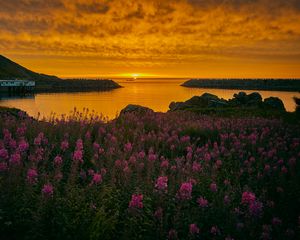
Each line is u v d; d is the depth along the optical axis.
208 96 39.50
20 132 11.16
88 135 11.86
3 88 174.88
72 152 10.38
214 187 8.27
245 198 7.11
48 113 74.88
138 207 6.82
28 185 6.98
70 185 7.45
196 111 32.84
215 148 13.07
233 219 7.17
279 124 20.28
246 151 13.71
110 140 11.74
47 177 7.80
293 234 6.95
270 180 10.41
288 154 13.32
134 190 7.84
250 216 7.22
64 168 9.49
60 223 6.40
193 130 16.89
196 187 8.85
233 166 11.88
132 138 14.02
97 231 6.29
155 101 118.06
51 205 6.74
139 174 8.67
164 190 7.83
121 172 8.79
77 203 6.85
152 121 18.42
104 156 10.11
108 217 7.00
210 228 7.22
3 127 12.25
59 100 130.62
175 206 7.46
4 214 6.55
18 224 6.57
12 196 6.85
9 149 9.94
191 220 7.02
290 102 98.25
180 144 13.69
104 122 16.27
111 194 7.59
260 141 14.71
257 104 38.16
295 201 8.95
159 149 13.18
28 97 150.00
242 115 29.70
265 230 6.89
